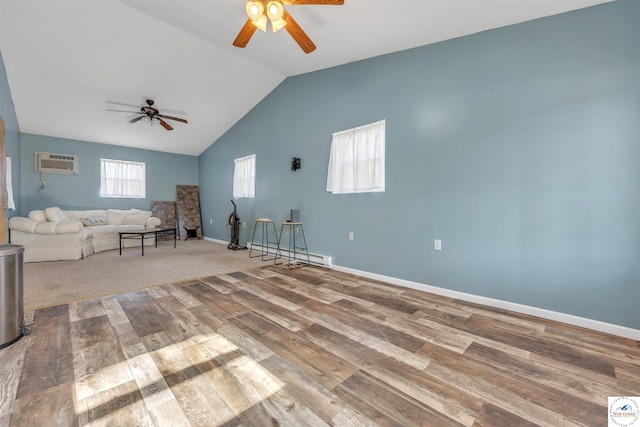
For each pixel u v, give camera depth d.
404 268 3.19
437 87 2.90
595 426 1.19
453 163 2.80
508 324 2.20
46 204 5.64
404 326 2.14
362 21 2.64
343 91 3.81
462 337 1.97
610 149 2.06
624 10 2.00
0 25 3.06
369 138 3.49
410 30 2.71
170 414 1.22
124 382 1.43
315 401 1.32
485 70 2.60
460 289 2.78
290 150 4.66
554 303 2.29
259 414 1.23
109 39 3.45
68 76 4.03
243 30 2.36
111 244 5.47
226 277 3.46
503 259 2.53
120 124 5.57
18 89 4.18
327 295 2.84
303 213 4.42
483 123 2.61
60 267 3.88
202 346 1.80
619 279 2.04
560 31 2.24
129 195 6.68
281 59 3.86
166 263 4.22
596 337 2.00
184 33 3.46
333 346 1.83
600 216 2.10
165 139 6.49
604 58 2.07
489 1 2.16
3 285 1.74
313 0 2.01
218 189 6.82
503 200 2.52
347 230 3.77
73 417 1.19
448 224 2.85
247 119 5.69
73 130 5.56
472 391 1.41
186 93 4.82
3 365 1.56
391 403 1.31
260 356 1.70
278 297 2.75
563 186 2.24
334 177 3.88
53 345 1.79
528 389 1.43
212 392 1.37
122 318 2.21
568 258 2.23
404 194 3.18
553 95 2.27
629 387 1.45
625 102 2.00
